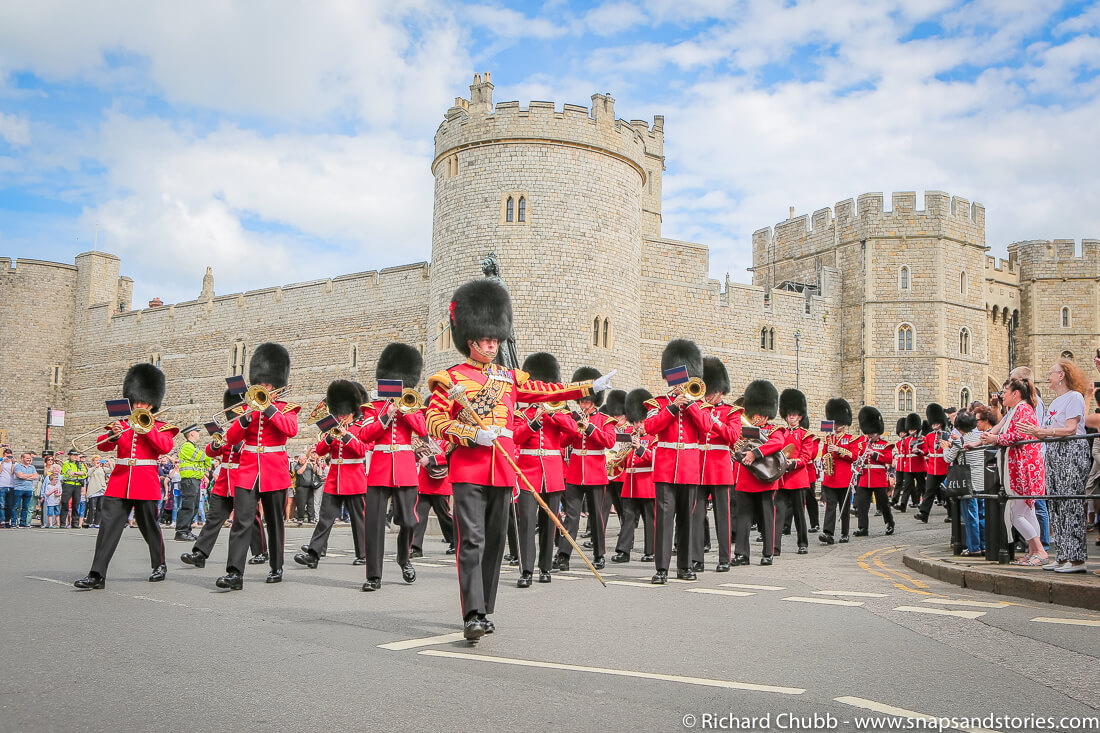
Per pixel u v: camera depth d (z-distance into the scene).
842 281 48.22
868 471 17.64
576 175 33.53
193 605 8.34
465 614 6.50
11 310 57.91
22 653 6.14
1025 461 9.90
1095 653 5.99
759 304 44.59
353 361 44.31
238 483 9.71
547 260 32.97
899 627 6.95
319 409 12.18
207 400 50.81
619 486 15.59
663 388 40.94
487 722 4.52
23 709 4.80
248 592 9.35
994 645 6.25
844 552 14.15
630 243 35.16
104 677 5.46
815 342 46.56
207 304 51.59
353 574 11.25
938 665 5.67
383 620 7.49
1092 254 52.19
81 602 8.51
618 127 34.84
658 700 4.90
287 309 47.66
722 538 11.13
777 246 52.94
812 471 17.84
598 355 33.31
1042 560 9.76
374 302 43.88
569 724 4.48
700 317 42.50
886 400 46.03
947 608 7.77
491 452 6.80
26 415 57.62
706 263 42.88
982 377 47.59
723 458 11.04
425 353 38.22
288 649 6.25
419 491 13.21
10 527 23.19
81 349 58.59
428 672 5.54
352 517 12.59
